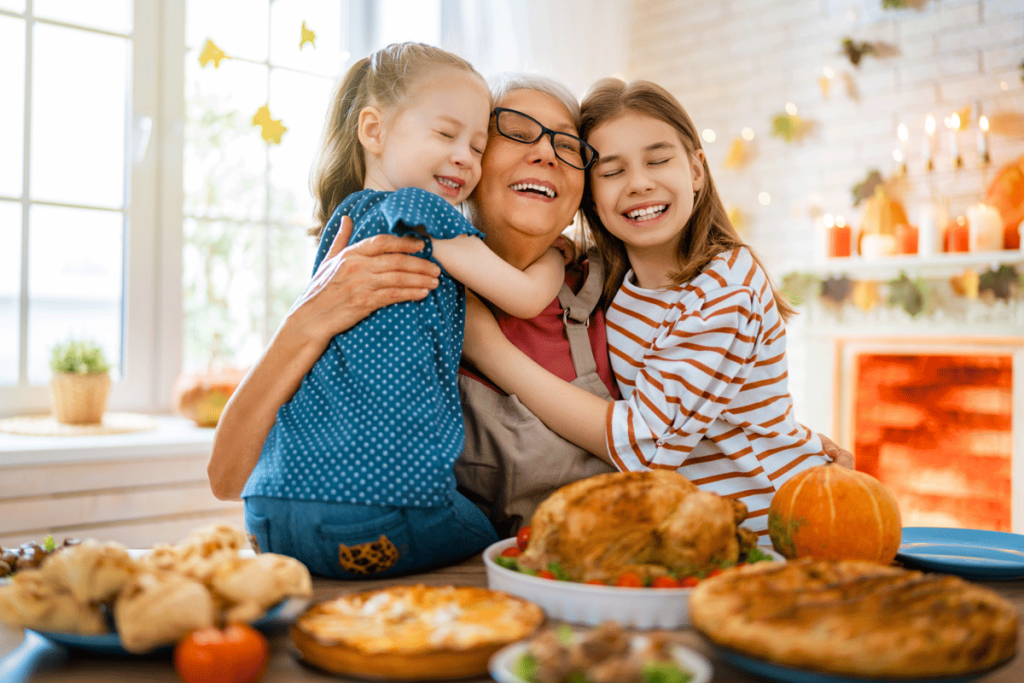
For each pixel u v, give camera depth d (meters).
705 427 0.96
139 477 1.88
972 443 2.53
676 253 1.13
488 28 2.61
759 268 1.09
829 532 0.73
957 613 0.49
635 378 1.06
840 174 2.85
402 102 0.97
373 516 0.76
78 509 1.81
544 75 1.14
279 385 0.88
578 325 1.10
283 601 0.59
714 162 3.19
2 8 2.06
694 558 0.65
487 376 1.02
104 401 2.04
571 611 0.61
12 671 0.55
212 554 0.61
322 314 0.85
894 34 2.73
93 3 2.19
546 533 0.67
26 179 2.11
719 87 3.18
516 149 1.03
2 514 1.72
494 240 1.06
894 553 0.75
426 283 0.86
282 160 2.51
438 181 0.98
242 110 2.43
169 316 2.33
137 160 2.26
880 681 0.46
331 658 0.52
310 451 0.79
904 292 2.59
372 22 2.47
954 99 2.61
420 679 0.51
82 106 2.19
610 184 1.09
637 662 0.44
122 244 2.27
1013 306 2.42
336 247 0.93
